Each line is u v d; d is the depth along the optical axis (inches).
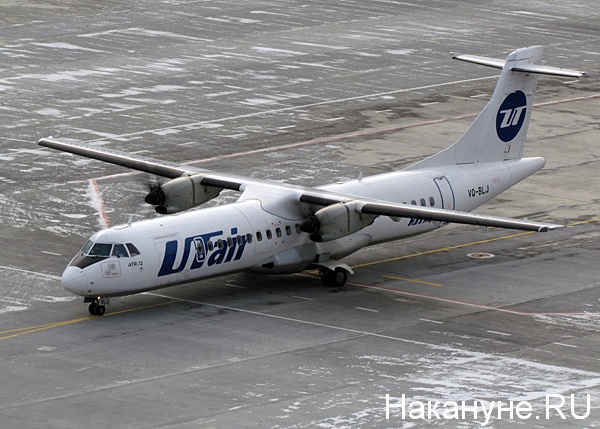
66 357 4835.1
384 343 5032.0
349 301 5595.5
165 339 5054.1
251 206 5674.2
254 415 4269.2
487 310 5477.4
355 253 6382.9
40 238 6471.5
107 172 7765.8
